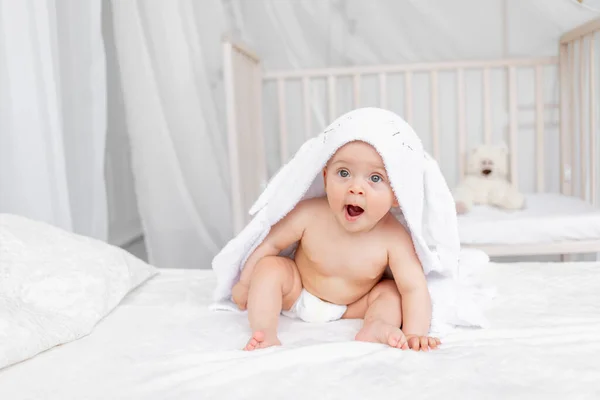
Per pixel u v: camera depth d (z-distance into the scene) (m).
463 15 2.26
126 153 2.43
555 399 0.70
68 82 1.75
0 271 1.07
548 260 2.35
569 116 2.25
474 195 2.07
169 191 1.99
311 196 1.18
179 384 0.77
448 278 1.12
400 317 1.02
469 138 2.38
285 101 2.38
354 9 2.29
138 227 2.50
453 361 0.83
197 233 2.04
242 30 2.29
